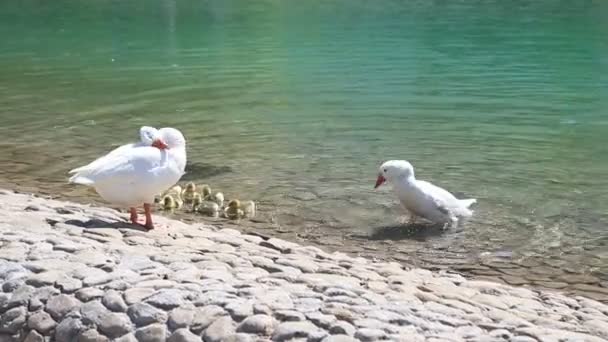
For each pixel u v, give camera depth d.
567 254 11.05
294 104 20.30
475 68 25.39
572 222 12.17
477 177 14.24
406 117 18.73
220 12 42.66
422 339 6.68
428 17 39.31
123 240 9.77
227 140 16.83
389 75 24.22
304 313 7.12
